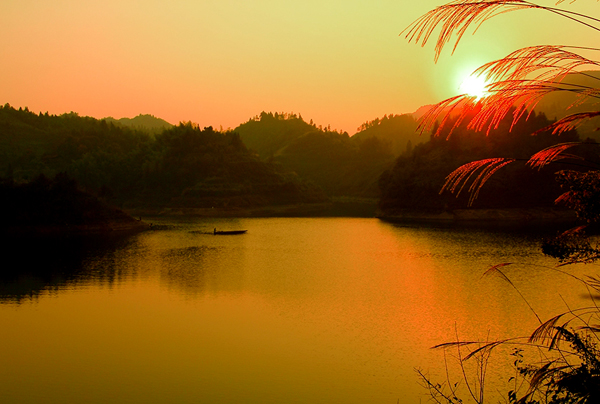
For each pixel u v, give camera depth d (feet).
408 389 84.07
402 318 132.98
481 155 502.79
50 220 379.96
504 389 76.54
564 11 16.98
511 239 320.70
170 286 182.60
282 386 87.15
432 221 485.97
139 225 440.45
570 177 24.44
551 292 148.56
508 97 18.12
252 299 160.15
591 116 18.62
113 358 103.14
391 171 617.62
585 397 20.77
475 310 136.56
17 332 121.90
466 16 16.93
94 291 173.06
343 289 175.01
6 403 81.56
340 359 101.19
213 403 81.10
